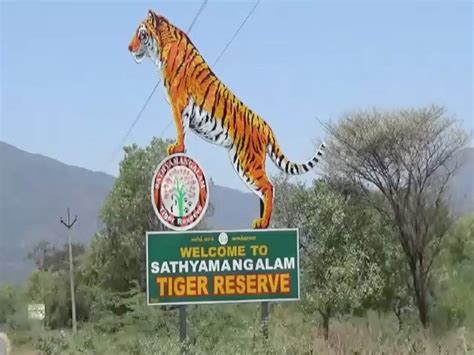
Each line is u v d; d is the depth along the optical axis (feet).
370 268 100.68
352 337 68.23
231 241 55.31
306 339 59.77
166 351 58.90
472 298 90.94
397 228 106.63
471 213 110.93
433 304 99.14
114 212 153.38
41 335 158.92
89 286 171.42
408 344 60.85
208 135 58.85
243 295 55.16
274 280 55.42
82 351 92.32
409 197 106.73
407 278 105.60
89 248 175.42
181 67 58.80
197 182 56.44
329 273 97.50
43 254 290.97
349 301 96.73
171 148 57.52
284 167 60.03
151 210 153.07
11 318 207.72
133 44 59.98
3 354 160.25
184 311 55.36
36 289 240.12
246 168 58.59
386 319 100.73
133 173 153.99
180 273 54.80
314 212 99.91
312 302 95.91
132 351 73.36
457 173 109.19
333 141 110.01
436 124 108.88
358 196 108.88
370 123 108.37
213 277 55.01
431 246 105.29
